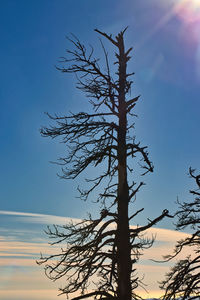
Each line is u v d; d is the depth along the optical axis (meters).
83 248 13.24
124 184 13.30
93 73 13.99
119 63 14.83
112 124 13.98
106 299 12.30
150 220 12.95
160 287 14.06
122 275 12.56
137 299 12.75
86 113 13.96
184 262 14.26
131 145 13.45
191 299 12.69
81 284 12.91
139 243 13.10
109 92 13.95
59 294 12.96
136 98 13.81
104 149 13.68
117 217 13.17
